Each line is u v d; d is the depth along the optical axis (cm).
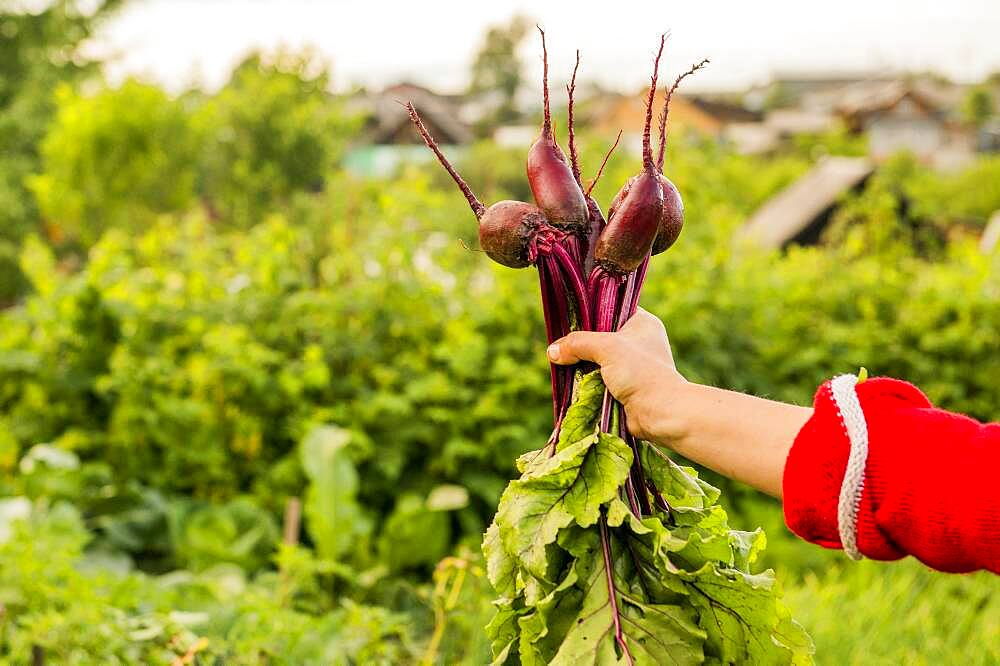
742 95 9550
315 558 390
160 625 254
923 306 580
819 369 542
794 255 638
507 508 137
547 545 140
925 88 6819
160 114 1338
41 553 293
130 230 1301
